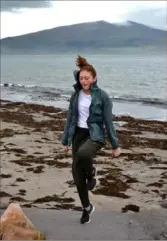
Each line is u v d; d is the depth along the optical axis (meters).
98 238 4.14
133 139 15.13
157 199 7.61
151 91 35.94
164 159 11.73
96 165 10.82
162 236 4.28
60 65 123.19
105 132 4.32
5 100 30.91
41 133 16.17
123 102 29.11
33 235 3.94
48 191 8.21
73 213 4.84
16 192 8.16
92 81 4.17
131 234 4.27
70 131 4.27
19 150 12.56
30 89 44.06
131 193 8.12
